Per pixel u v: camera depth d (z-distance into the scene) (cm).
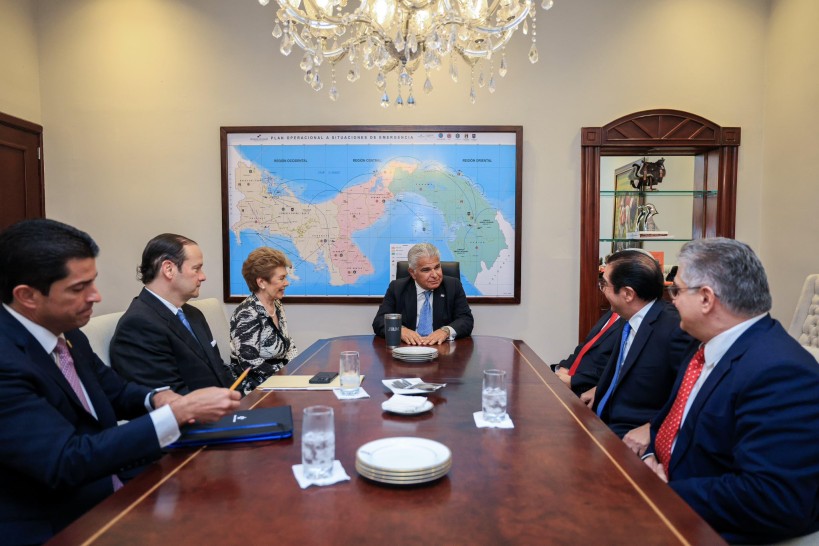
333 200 384
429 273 297
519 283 381
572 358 278
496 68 377
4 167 348
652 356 194
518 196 377
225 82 382
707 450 133
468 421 151
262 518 98
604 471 117
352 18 222
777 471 112
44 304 125
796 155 340
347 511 100
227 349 300
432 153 380
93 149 385
